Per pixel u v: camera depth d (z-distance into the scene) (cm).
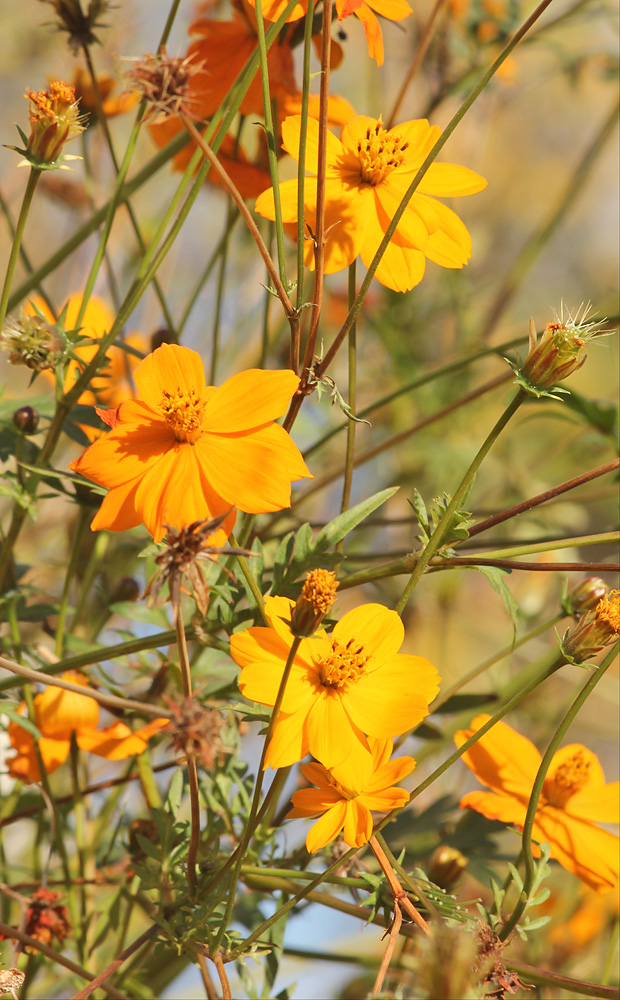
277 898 84
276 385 76
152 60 72
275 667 76
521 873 85
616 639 76
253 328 112
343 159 80
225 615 79
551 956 97
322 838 76
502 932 77
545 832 82
